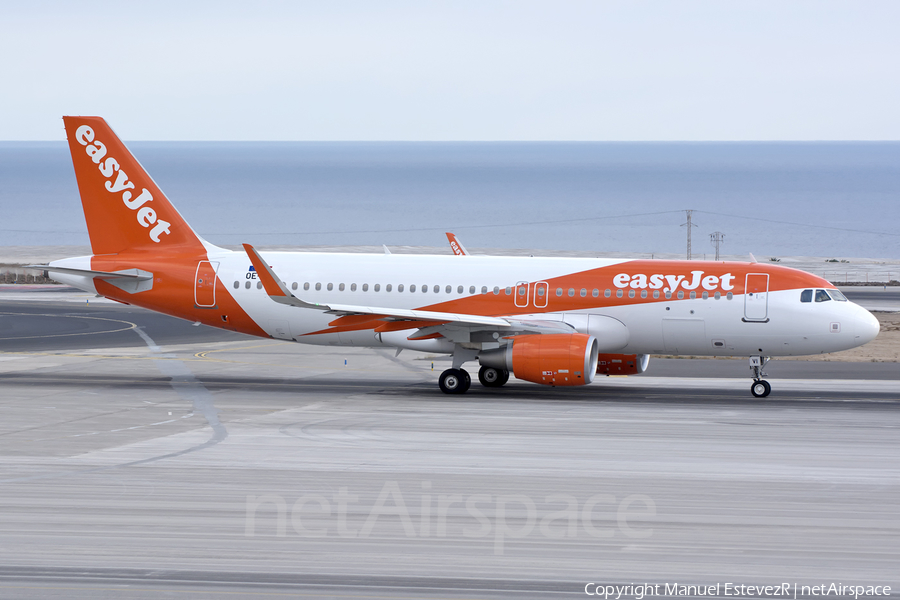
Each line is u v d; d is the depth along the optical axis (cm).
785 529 5328
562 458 7094
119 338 15975
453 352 10556
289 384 11262
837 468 6812
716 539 5138
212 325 11519
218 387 10950
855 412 9381
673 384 11506
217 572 4575
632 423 8644
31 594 4288
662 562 4775
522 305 10656
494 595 4306
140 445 7531
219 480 6350
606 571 4638
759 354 10400
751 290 10200
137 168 11450
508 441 7744
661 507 5753
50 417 8862
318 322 11112
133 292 11469
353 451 7319
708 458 7125
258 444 7581
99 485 6197
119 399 9988
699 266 10506
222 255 11419
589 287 10544
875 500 5938
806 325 10056
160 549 4909
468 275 10875
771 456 7212
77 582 4434
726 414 9212
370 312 9925
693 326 10325
